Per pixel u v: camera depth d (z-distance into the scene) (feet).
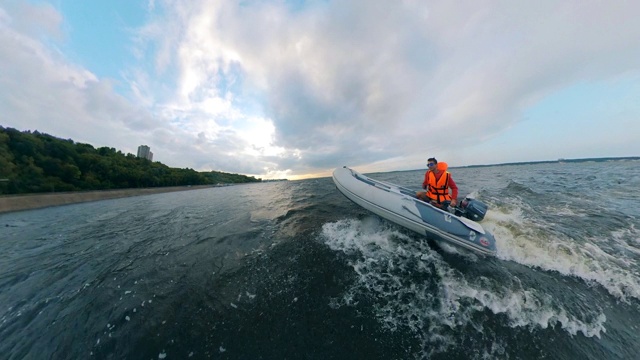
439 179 13.84
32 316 8.91
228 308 8.34
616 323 6.96
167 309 8.55
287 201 28.89
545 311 7.44
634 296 7.91
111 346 7.09
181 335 7.25
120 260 13.64
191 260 12.67
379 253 11.74
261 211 23.56
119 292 10.04
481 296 8.23
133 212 33.88
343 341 6.74
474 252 11.39
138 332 7.54
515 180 35.19
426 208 12.94
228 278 10.33
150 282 10.67
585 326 6.86
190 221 22.79
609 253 10.28
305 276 10.02
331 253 11.96
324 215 19.12
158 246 15.51
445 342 6.55
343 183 19.51
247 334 7.12
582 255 10.02
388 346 6.52
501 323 7.06
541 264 10.04
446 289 8.71
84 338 7.52
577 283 8.76
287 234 15.26
